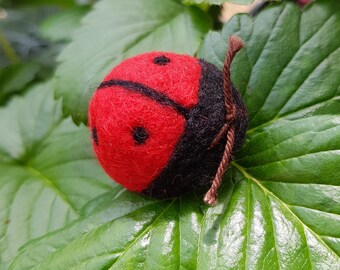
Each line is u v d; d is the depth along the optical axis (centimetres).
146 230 13
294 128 14
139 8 19
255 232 13
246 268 12
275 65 15
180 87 11
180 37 18
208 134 11
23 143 23
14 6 33
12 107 24
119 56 18
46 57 31
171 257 13
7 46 31
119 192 15
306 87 15
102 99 12
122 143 12
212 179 12
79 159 20
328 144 13
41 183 20
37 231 18
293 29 15
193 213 13
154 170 12
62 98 18
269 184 13
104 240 13
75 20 27
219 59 15
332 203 12
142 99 11
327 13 15
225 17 21
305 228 12
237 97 12
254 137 14
